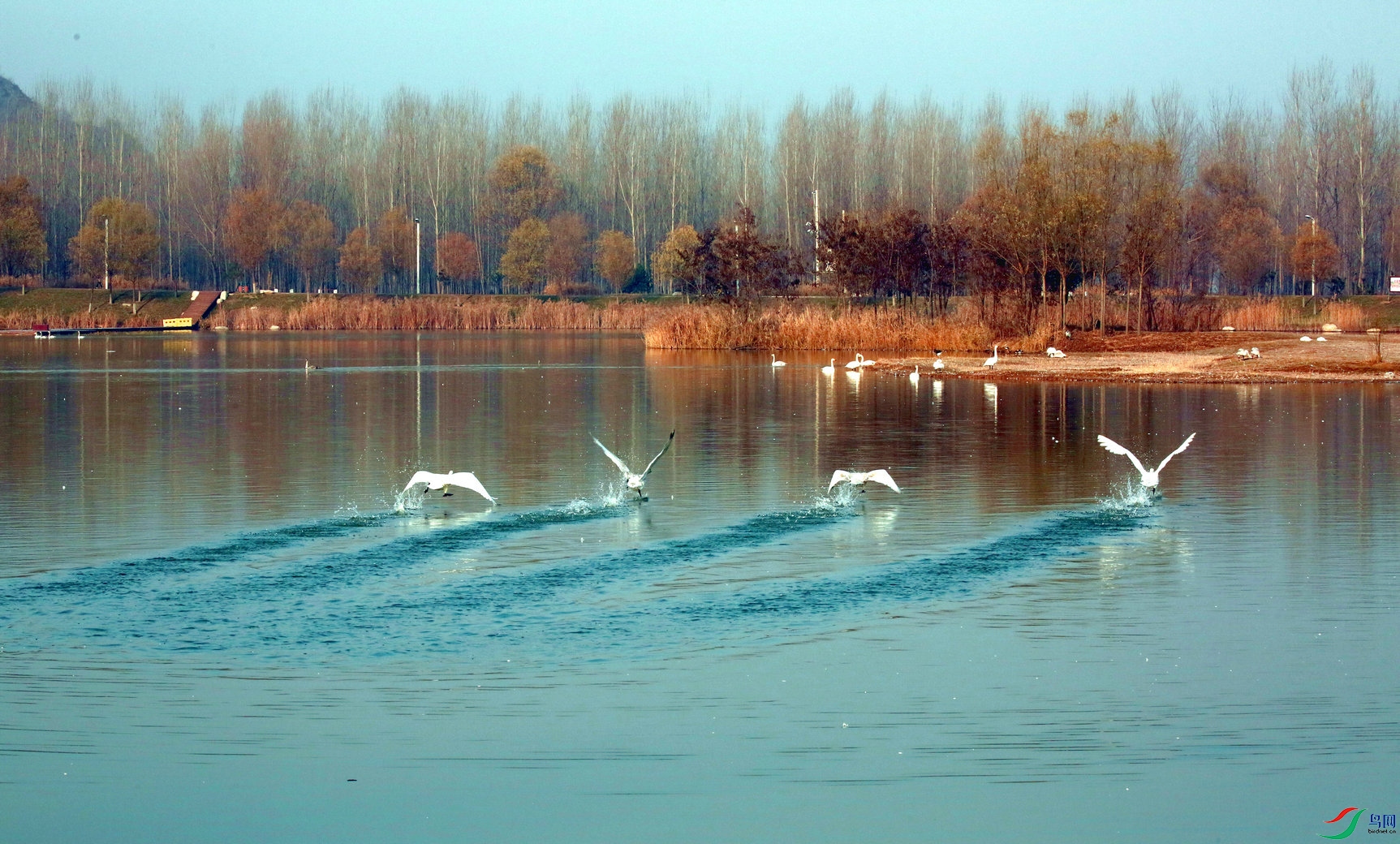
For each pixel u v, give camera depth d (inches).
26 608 633.6
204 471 1058.1
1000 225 2886.3
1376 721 498.9
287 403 1657.2
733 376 2191.2
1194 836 415.5
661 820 424.5
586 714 503.8
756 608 643.5
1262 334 2778.1
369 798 438.0
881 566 730.2
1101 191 2832.2
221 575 698.2
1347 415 1499.8
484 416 1501.0
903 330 2979.8
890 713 506.0
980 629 611.2
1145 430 1357.0
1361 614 636.7
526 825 420.8
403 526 829.8
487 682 536.4
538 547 771.4
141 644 578.9
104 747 473.4
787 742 479.8
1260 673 550.9
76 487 973.8
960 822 423.5
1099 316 3031.5
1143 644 588.4
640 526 836.0
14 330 4052.7
